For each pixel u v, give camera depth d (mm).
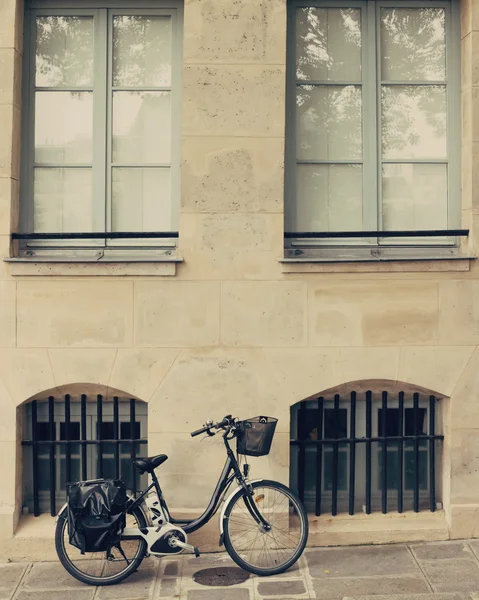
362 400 6316
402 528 6078
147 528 5422
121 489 5379
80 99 6215
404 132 6316
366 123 6266
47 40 6195
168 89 6219
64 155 6207
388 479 6383
